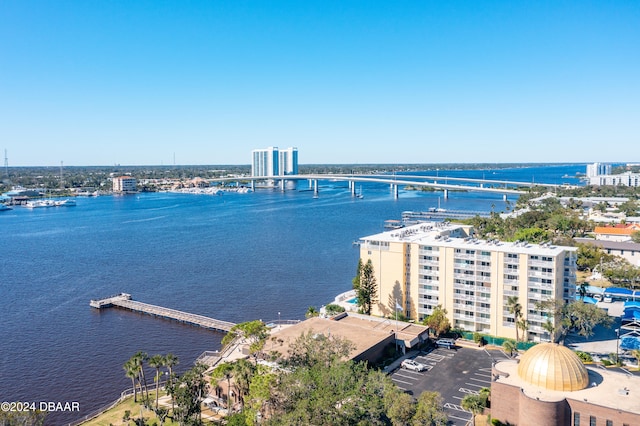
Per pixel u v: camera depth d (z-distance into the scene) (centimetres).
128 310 18400
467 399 9506
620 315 15612
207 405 11019
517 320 13625
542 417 8419
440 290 15212
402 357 13062
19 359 14212
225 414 10581
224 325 16325
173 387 9944
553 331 12550
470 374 11944
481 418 9806
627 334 13625
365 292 16000
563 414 8481
